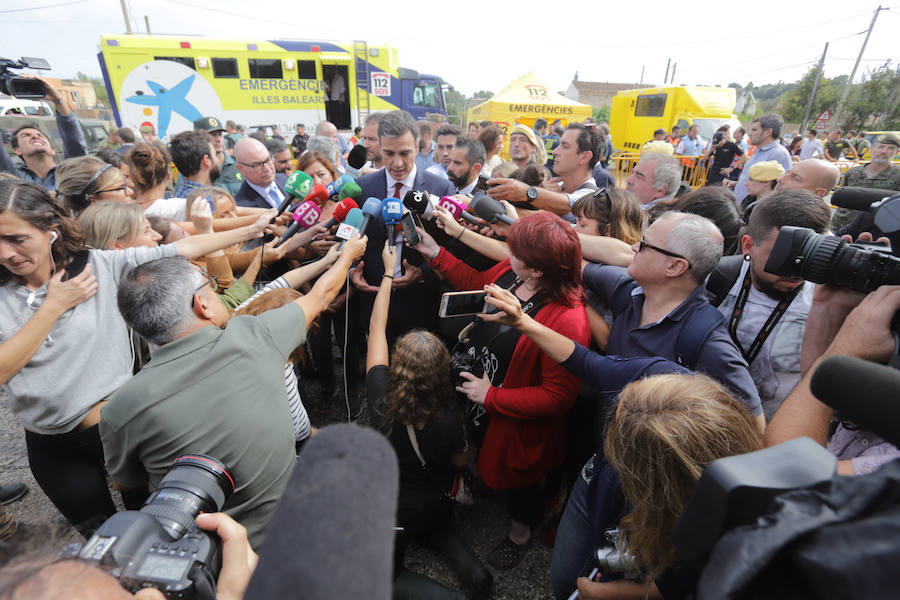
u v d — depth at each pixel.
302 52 9.47
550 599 1.88
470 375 1.79
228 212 2.56
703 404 0.81
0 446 2.71
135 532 0.69
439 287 2.66
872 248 1.01
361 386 3.25
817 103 25.94
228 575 0.78
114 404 1.05
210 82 9.21
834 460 0.39
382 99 10.23
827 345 1.17
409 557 2.08
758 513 0.37
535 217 1.59
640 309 1.58
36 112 12.14
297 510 0.24
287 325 1.28
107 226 1.73
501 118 13.95
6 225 1.27
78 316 1.45
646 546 0.83
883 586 0.25
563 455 1.90
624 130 14.96
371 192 2.62
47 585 0.48
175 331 1.10
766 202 1.46
